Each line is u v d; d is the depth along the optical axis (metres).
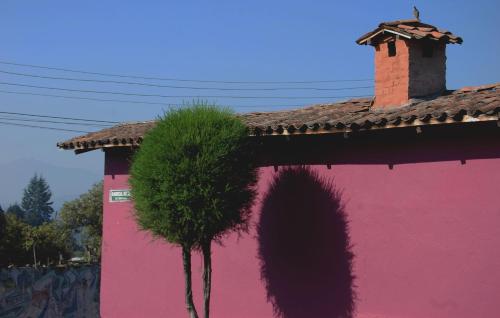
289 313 10.78
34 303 16.16
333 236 10.34
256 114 12.66
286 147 11.00
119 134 12.74
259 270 11.23
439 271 9.15
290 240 10.85
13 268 15.91
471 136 8.90
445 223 9.12
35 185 140.62
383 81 10.95
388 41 10.90
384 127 9.15
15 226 42.91
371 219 9.91
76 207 59.06
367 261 9.91
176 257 12.50
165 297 12.58
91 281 17.84
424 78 10.77
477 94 10.02
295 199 10.83
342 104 11.99
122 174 13.30
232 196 9.78
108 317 13.28
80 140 12.85
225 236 11.69
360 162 10.10
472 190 8.88
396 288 9.58
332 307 10.27
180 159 9.66
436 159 9.25
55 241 46.56
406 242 9.51
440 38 10.75
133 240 13.12
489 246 8.69
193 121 9.88
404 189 9.57
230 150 9.78
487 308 8.67
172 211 9.64
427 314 9.23
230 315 11.55
